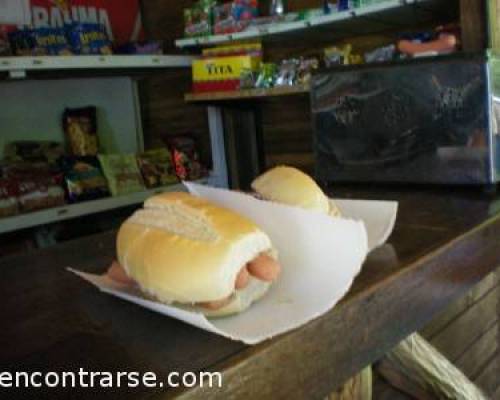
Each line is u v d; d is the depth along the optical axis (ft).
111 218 6.80
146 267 1.65
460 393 3.03
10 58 5.11
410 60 3.64
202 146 7.51
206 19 6.19
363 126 3.98
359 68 3.92
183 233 1.66
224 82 5.99
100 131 7.59
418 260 2.00
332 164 4.22
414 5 4.36
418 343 3.01
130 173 6.69
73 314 1.82
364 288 1.73
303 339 1.49
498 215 2.69
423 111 3.63
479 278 2.49
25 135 6.75
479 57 3.33
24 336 1.67
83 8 7.09
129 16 7.69
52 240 6.11
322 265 1.73
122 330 1.64
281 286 1.71
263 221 1.83
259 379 1.39
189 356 1.41
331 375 1.60
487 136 3.35
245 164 6.88
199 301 1.53
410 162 3.76
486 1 3.81
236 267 1.51
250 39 5.89
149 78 7.92
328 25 5.06
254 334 1.43
